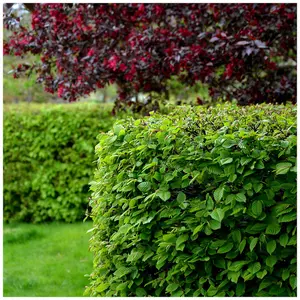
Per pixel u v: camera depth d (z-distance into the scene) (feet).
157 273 8.80
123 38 16.70
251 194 7.74
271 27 16.10
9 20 16.06
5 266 15.67
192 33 15.87
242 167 7.77
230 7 16.01
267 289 7.95
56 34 16.28
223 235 8.15
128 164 9.11
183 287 8.39
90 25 17.26
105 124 20.16
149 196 8.23
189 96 22.59
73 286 13.89
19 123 20.79
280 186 7.78
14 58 28.50
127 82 17.38
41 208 20.86
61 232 19.04
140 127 9.37
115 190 9.29
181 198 8.23
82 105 21.47
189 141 8.53
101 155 9.61
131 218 8.71
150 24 16.99
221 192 7.77
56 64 16.42
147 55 15.17
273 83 16.51
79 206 20.61
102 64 16.02
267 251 7.80
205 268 8.09
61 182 20.36
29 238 18.40
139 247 8.66
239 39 14.26
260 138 7.97
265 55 14.52
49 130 20.44
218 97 16.63
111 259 9.33
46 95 31.65
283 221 7.58
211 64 14.65
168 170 8.53
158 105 17.20
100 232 9.66
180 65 14.90
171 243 8.13
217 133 8.29
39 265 15.64
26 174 20.80
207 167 8.10
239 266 7.77
